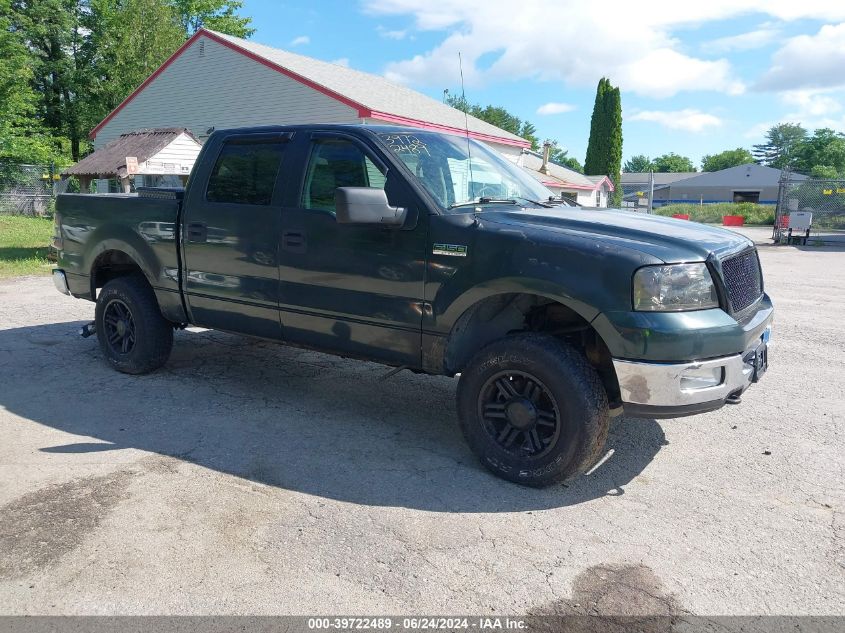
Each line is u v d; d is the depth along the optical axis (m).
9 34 27.06
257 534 3.01
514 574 2.73
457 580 2.68
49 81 36.34
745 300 3.63
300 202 4.20
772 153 134.50
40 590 2.58
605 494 3.46
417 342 3.80
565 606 2.53
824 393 5.23
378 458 3.87
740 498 3.43
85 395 4.90
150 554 2.83
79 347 6.31
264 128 4.52
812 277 12.64
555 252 3.32
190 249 4.75
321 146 4.21
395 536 3.01
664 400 3.15
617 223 3.63
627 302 3.15
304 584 2.64
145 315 5.18
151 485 3.46
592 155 52.31
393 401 4.91
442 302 3.63
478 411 3.62
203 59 20.95
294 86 19.12
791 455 3.99
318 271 4.10
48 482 3.48
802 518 3.22
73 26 35.44
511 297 3.72
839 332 7.49
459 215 3.64
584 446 3.30
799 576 2.73
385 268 3.83
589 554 2.89
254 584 2.63
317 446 4.03
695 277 3.22
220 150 4.68
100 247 5.36
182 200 4.83
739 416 4.70
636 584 2.67
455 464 3.81
